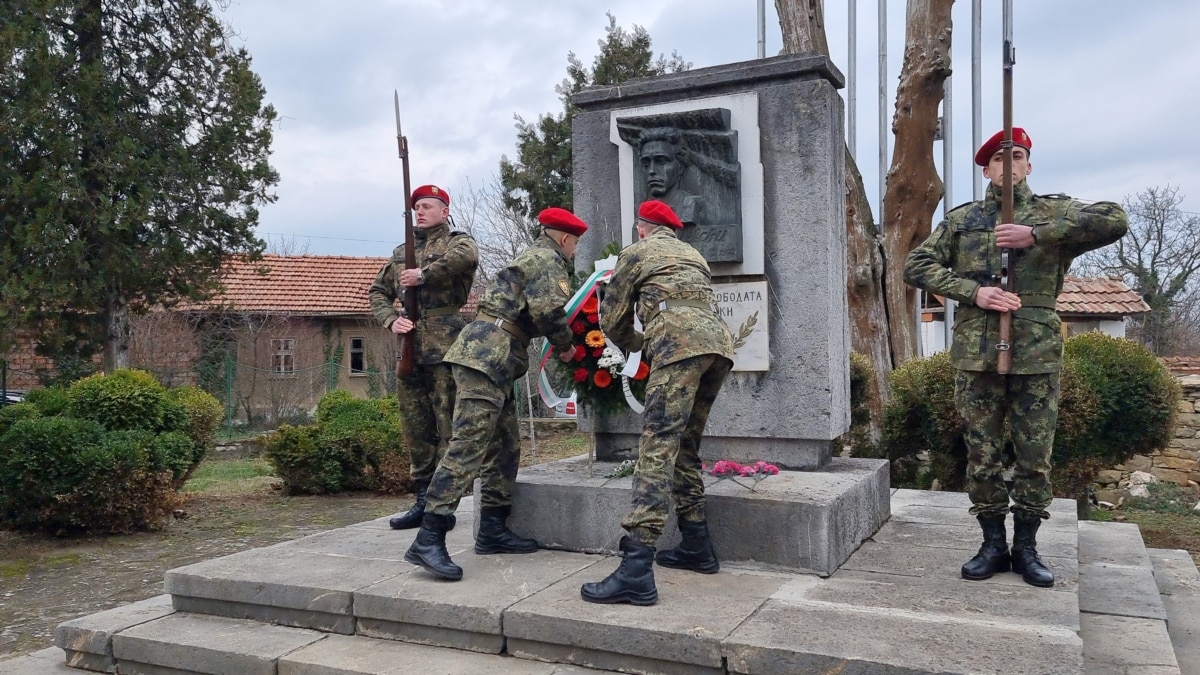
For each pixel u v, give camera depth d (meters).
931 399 7.66
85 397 8.80
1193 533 8.58
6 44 14.23
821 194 4.89
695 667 3.28
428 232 5.31
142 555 7.09
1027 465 3.83
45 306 15.48
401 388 5.31
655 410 3.71
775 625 3.35
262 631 4.00
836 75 5.05
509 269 4.33
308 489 10.22
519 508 4.66
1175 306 31.02
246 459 15.18
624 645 3.38
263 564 4.41
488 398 4.14
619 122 5.26
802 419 4.94
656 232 4.07
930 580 3.92
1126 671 3.40
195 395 9.98
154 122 17.00
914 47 10.35
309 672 3.59
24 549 7.29
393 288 5.45
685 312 3.78
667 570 4.13
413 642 3.80
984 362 3.82
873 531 4.82
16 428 7.56
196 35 17.64
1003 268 3.81
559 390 4.97
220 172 17.58
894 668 2.96
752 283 5.03
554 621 3.51
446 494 4.05
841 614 3.46
